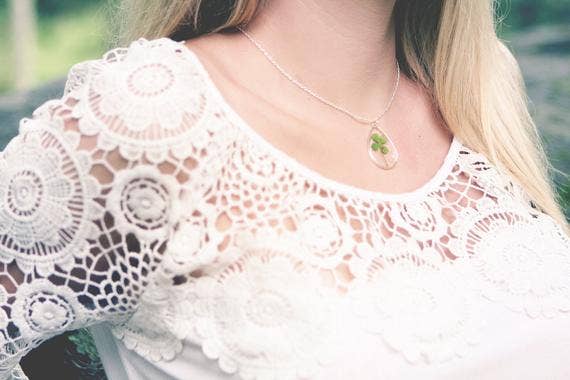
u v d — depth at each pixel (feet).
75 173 2.41
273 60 2.71
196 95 2.49
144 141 2.40
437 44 3.12
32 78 14.64
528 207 3.02
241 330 2.43
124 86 2.44
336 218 2.55
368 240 2.57
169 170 2.41
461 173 2.96
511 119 3.17
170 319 2.47
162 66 2.50
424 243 2.65
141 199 2.41
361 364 2.43
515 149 3.13
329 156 2.66
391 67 2.97
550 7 8.89
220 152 2.46
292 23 2.72
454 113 3.06
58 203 2.42
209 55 2.65
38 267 2.46
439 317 2.54
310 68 2.72
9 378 2.67
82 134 2.41
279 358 2.41
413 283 2.56
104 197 2.41
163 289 2.46
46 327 2.51
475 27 3.10
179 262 2.42
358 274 2.50
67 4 14.80
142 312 2.50
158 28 2.92
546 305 2.72
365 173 2.72
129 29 3.03
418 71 3.15
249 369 2.42
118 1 3.26
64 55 14.69
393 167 2.80
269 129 2.60
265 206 2.49
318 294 2.45
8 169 2.47
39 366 3.06
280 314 2.43
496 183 2.96
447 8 3.09
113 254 2.46
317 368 2.41
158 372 2.54
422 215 2.71
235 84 2.62
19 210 2.45
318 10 2.71
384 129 2.88
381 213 2.64
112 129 2.40
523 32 8.80
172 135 2.41
